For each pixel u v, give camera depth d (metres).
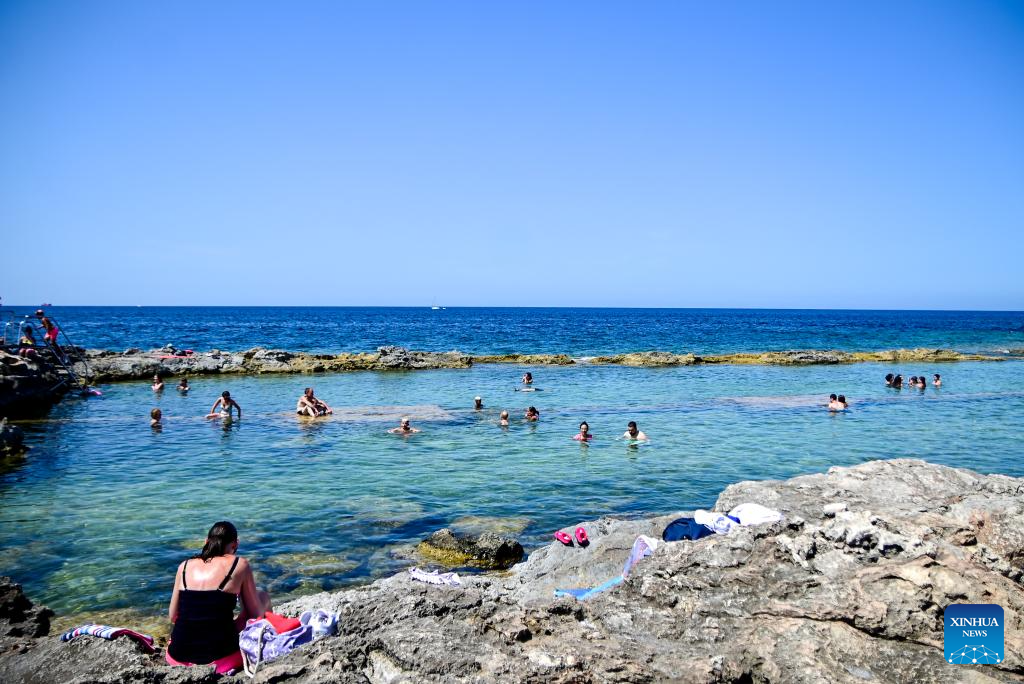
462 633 5.65
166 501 14.02
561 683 5.05
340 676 4.83
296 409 27.19
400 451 19.39
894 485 8.70
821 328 114.56
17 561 10.59
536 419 25.05
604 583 8.27
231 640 5.68
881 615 5.80
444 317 177.25
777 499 8.74
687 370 45.31
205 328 96.06
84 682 4.75
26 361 27.73
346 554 11.12
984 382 39.72
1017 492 8.41
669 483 15.95
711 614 6.23
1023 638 5.57
